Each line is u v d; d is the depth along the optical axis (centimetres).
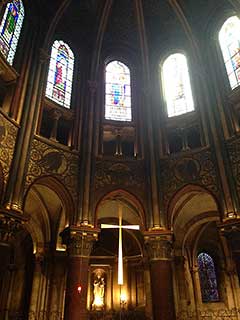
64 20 1873
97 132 1638
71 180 1459
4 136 1255
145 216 1455
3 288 1816
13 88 1409
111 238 2055
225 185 1350
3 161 1227
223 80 1612
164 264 1340
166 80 1891
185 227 1886
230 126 1478
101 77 1859
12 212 1179
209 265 2080
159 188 1497
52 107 1583
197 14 1867
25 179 1293
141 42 1914
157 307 1259
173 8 1820
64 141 1645
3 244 1138
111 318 1809
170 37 1969
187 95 1766
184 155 1537
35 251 1705
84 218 1377
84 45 1928
